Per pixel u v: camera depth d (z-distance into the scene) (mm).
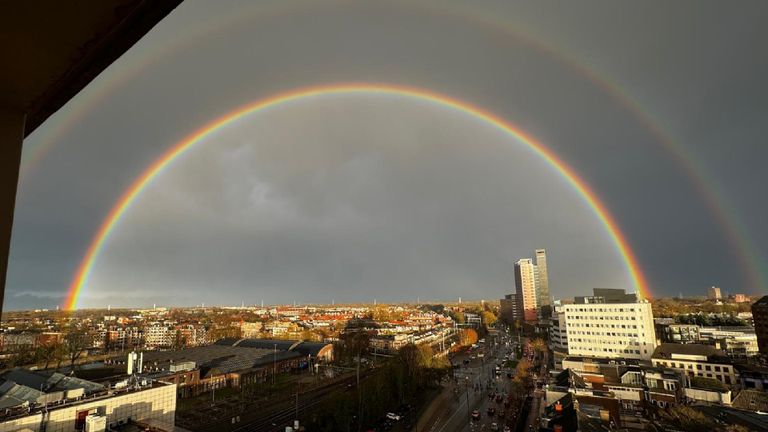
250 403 100375
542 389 115625
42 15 3654
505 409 96188
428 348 137000
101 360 163000
